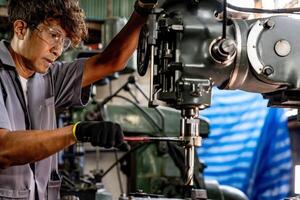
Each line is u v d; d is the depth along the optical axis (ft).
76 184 8.38
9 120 4.95
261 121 11.91
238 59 4.46
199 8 4.53
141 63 4.78
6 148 4.40
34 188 5.51
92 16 13.00
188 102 4.38
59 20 4.98
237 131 12.03
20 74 5.50
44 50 5.02
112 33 9.94
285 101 4.74
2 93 5.16
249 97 12.11
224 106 12.13
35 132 4.42
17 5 5.03
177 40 4.43
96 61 6.15
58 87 6.08
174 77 4.42
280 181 11.42
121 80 12.98
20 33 5.06
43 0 4.89
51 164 5.73
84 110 9.35
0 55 5.31
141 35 4.83
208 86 4.42
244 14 4.97
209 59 4.42
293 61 4.51
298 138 12.03
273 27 4.51
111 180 12.74
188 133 4.53
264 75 4.46
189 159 4.60
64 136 4.29
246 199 9.54
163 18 4.45
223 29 4.37
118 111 9.45
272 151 11.65
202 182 8.67
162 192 9.14
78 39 5.23
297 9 4.73
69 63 6.20
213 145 12.07
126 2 13.15
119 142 4.17
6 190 5.19
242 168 11.87
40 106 5.65
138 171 9.35
